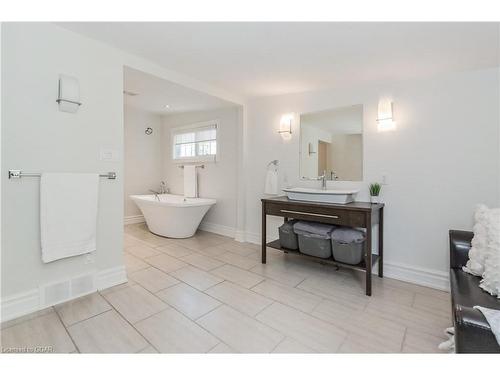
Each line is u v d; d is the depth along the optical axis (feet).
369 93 8.76
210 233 13.55
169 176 16.03
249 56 7.13
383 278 8.27
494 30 5.39
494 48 6.09
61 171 6.20
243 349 4.82
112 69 7.00
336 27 5.54
